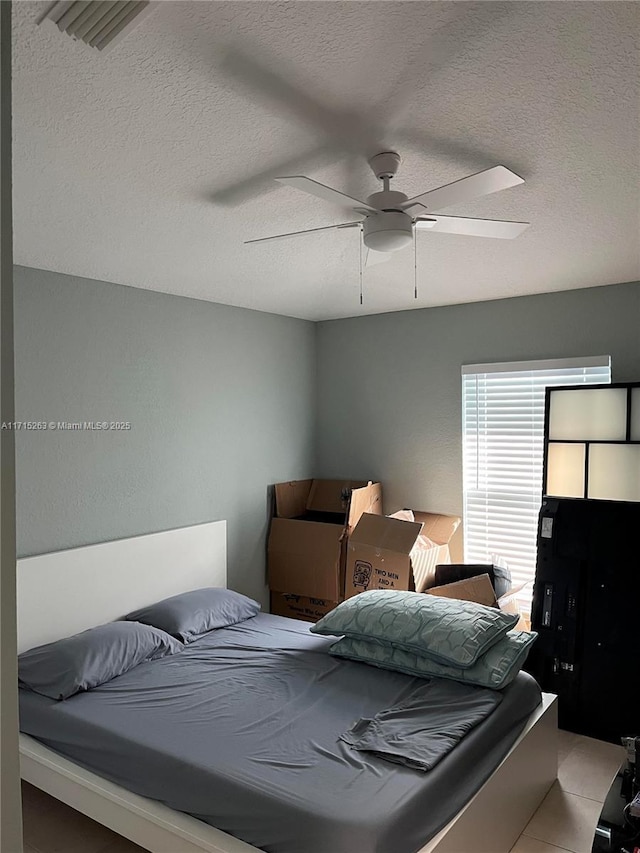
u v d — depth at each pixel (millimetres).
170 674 2943
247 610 3857
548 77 1578
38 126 1785
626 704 3287
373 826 1795
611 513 3502
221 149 1948
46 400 3279
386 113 1750
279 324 4855
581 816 2682
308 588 4414
